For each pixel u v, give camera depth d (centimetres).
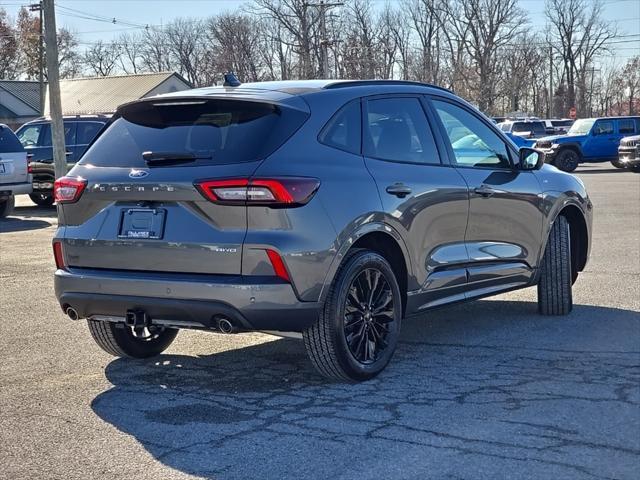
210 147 516
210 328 511
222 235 496
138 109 559
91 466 418
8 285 943
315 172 514
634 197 1959
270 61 7544
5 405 514
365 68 6994
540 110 9600
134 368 596
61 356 629
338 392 530
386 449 433
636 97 9894
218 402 515
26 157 1797
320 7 5459
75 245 542
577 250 783
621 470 405
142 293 513
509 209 674
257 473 405
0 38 8238
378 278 553
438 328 708
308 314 507
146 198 517
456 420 475
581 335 673
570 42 9100
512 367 582
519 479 395
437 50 7681
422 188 584
